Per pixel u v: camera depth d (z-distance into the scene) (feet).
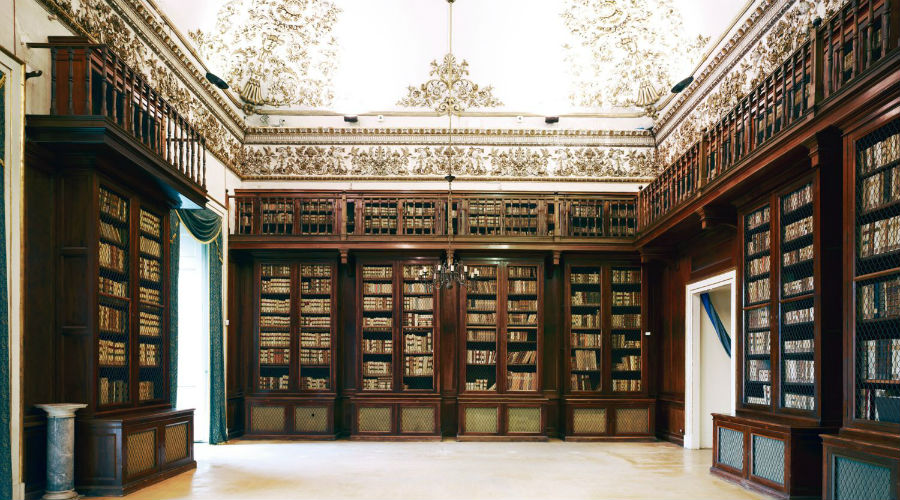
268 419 37.17
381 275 38.11
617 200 38.29
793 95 20.25
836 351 19.42
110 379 22.21
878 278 16.53
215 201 34.47
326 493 22.22
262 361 37.96
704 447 33.81
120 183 22.68
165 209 26.78
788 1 25.86
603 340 37.76
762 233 23.86
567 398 37.32
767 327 23.26
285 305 38.29
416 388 38.01
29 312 19.47
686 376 34.35
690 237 33.40
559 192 38.24
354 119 40.45
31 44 19.52
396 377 37.29
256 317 38.09
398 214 37.86
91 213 20.72
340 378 38.29
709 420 33.91
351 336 38.88
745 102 23.43
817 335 19.58
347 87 40.09
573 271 39.04
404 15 37.40
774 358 22.27
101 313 21.63
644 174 40.52
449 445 34.91
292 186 40.37
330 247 37.17
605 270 38.19
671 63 36.70
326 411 37.24
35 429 19.22
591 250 37.29
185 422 26.32
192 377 34.32
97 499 20.25
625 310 38.29
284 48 38.65
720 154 25.54
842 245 18.19
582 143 40.45
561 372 38.32
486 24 37.83
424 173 40.40
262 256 38.22
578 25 37.58
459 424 37.04
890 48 15.67
